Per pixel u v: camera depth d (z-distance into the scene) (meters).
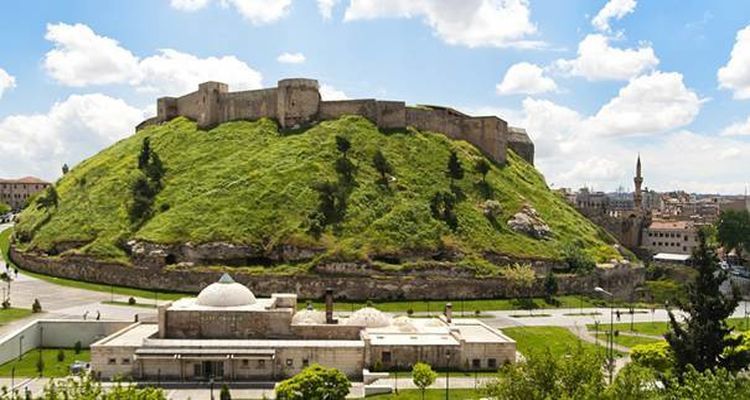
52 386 45.62
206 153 160.12
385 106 166.50
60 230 143.88
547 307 120.12
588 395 44.31
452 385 72.12
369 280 118.81
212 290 86.38
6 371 76.38
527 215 148.25
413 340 80.38
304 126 164.88
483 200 150.00
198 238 126.94
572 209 178.12
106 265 126.94
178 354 75.06
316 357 76.88
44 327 88.00
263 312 82.56
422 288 119.94
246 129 166.88
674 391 46.19
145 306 108.00
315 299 117.56
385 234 129.25
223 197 138.88
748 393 43.09
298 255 123.81
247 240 126.69
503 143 179.62
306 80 166.88
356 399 66.38
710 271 63.78
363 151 154.00
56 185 177.75
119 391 42.50
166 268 122.44
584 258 137.38
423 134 168.12
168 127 180.25
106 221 141.88
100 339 87.94
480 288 122.62
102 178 162.00
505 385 48.69
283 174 143.62
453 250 129.00
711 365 60.66
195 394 69.75
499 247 134.38
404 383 72.44
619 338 95.50
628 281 148.88
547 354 50.25
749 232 182.00
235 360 75.69
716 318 61.78
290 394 59.69
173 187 147.75
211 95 174.88
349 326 83.38
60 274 132.25
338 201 136.12
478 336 83.31
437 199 141.62
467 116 177.88
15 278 130.88
